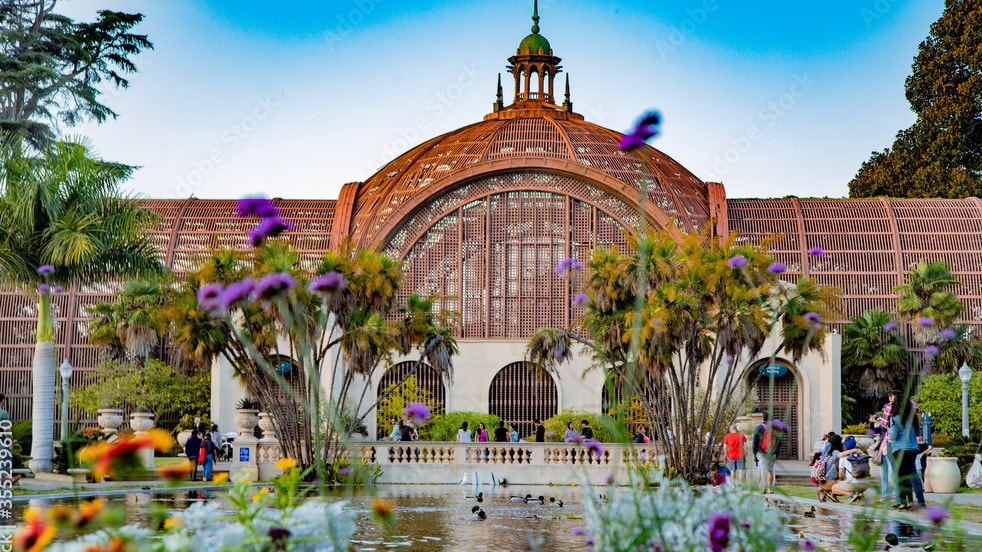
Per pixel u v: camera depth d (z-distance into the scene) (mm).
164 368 51750
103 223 32938
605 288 33812
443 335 36125
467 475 35406
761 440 27344
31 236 31906
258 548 7844
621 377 34688
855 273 56062
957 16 74250
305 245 56438
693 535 8258
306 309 30938
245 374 33281
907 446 21094
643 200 8609
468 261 52250
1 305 55094
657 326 27578
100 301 52344
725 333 32969
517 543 16984
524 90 61406
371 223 53781
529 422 50531
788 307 33531
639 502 8359
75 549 7414
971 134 73312
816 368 50469
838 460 25125
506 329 51656
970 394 47750
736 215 57875
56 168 32406
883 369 52062
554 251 52125
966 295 55812
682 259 34719
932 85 75062
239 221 57969
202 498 25172
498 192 52375
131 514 21078
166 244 57000
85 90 62844
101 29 64375
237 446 35938
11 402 54281
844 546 16000
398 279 33656
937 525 9266
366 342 32094
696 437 33812
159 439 6570
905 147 76688
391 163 57719
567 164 51594
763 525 8656
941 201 58719
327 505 8445
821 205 58812
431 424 47969
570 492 31172
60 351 54406
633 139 8203
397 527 19422
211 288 8484
